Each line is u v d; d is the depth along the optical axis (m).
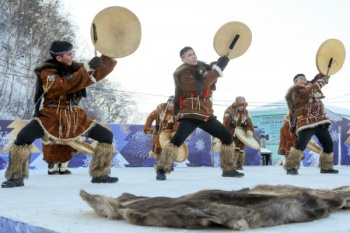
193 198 2.18
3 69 36.28
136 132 10.30
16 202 3.07
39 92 4.64
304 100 7.00
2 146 8.37
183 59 5.82
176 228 1.96
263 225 1.95
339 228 1.94
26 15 39.81
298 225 2.01
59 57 4.62
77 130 4.73
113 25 4.41
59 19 43.03
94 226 2.05
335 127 11.85
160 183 4.84
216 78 5.59
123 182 5.03
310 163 12.21
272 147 24.19
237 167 9.09
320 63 6.71
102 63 4.43
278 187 2.86
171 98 8.66
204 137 11.18
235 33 5.65
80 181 5.20
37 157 8.88
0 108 34.50
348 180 5.32
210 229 1.92
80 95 4.79
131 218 2.08
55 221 2.21
